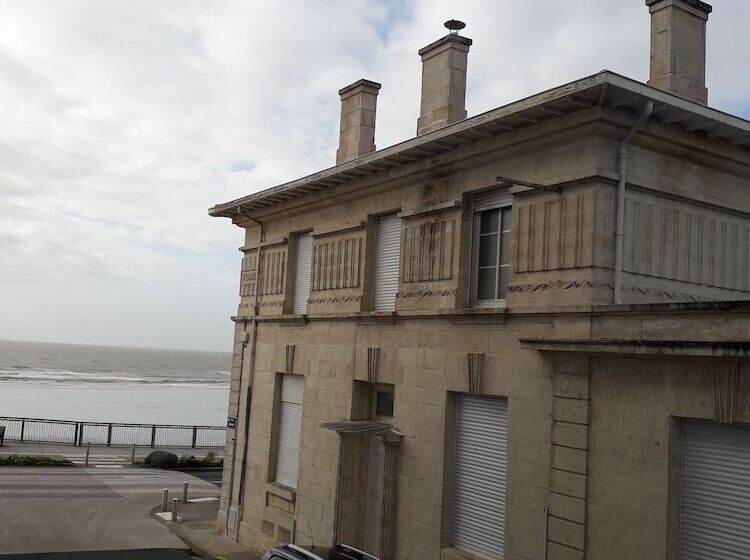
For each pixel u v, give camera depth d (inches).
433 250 590.2
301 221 786.8
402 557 578.9
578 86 435.2
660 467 402.3
